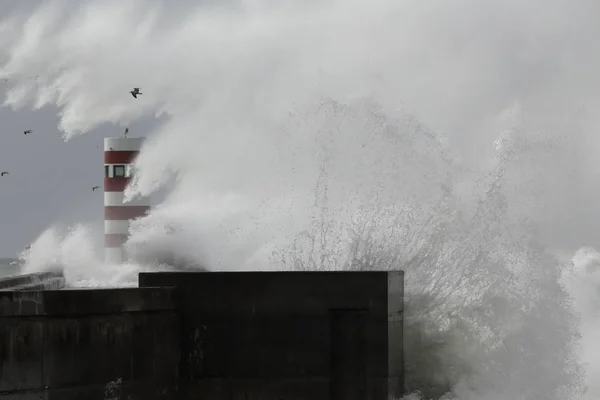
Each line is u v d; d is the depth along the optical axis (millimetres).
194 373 40188
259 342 40094
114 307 37688
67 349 36406
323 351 39875
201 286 40312
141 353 38594
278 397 39969
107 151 91125
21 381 35406
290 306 40062
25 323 35531
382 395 39688
